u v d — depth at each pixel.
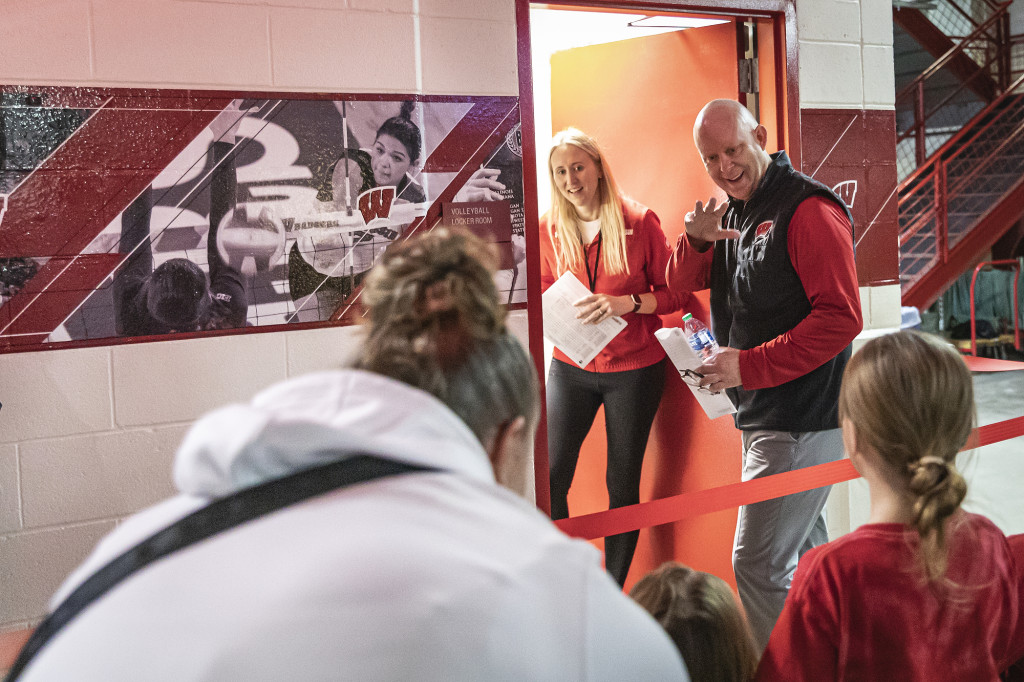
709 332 3.23
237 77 2.34
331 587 0.63
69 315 2.21
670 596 1.50
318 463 0.72
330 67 2.46
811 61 3.38
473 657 0.62
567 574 0.69
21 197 2.15
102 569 0.72
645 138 3.64
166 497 2.34
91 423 2.25
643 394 3.58
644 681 0.70
